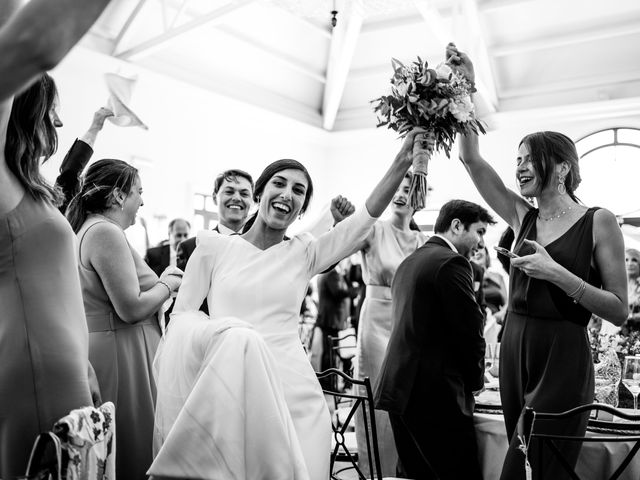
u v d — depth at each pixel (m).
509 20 9.17
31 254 1.29
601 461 2.15
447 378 2.60
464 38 9.08
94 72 7.89
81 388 1.33
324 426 1.91
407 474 2.70
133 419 2.30
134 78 2.76
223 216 3.72
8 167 1.28
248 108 9.98
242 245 2.06
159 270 5.89
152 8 8.15
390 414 2.76
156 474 1.43
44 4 0.85
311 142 11.70
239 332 1.54
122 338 2.32
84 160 2.56
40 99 1.31
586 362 2.00
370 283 4.00
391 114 2.19
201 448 1.43
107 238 2.26
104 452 1.28
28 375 1.26
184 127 9.25
